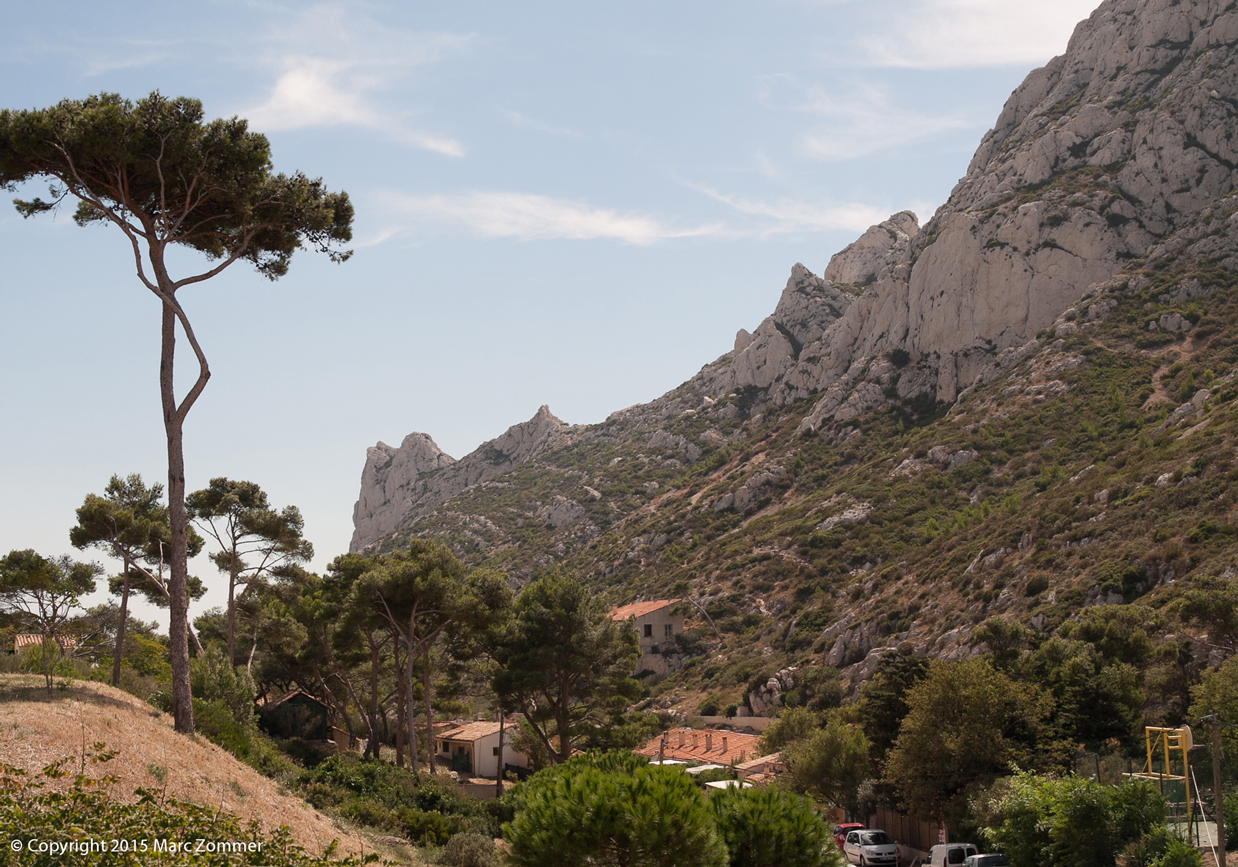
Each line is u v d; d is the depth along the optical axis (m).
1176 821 26.44
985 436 99.25
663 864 14.23
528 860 14.69
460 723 78.00
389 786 33.62
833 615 81.00
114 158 24.50
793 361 179.25
